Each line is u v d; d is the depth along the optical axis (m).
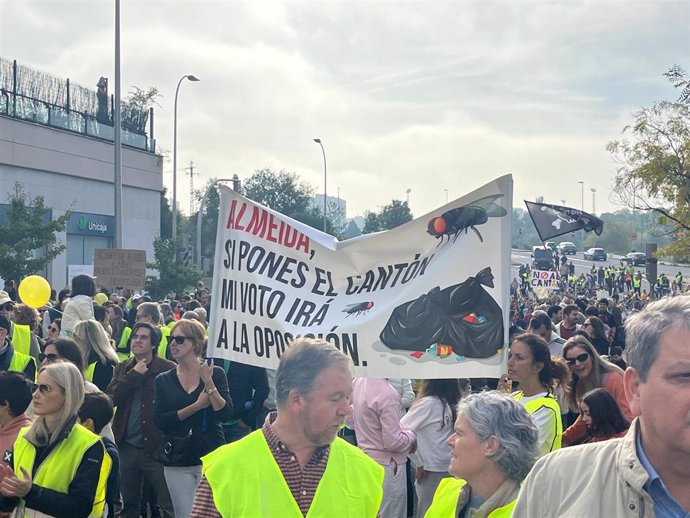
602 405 5.67
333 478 3.31
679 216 23.66
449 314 5.58
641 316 2.33
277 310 5.88
